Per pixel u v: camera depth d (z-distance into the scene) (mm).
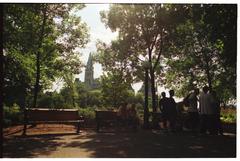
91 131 17000
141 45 24953
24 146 10688
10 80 18984
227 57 16562
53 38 21797
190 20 21781
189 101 16531
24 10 15547
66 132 15766
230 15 15789
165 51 25844
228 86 29531
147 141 12320
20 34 17219
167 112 16438
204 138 13375
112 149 10312
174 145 11336
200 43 28719
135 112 17797
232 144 11656
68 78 27469
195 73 32656
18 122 18109
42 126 17359
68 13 21516
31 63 20203
